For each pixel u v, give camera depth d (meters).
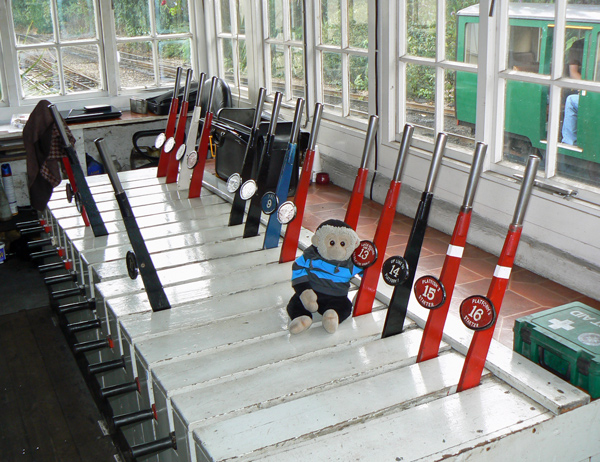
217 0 5.77
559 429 1.79
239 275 2.76
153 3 5.93
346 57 4.11
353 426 1.75
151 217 3.57
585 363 1.84
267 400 1.86
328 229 2.28
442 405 1.83
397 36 3.58
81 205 3.45
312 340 2.19
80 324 2.73
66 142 3.26
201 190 4.10
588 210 2.54
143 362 2.13
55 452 2.93
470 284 2.71
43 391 3.41
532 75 2.77
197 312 2.42
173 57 6.16
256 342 2.21
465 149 3.25
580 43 2.52
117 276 2.80
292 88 4.85
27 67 5.65
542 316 2.09
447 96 3.30
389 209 2.29
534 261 2.82
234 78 5.73
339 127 4.21
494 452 1.69
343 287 2.30
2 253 5.04
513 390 1.91
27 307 4.34
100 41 5.83
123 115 5.65
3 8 5.41
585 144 2.58
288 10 4.68
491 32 2.88
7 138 5.14
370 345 2.17
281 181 2.92
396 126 3.75
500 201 2.98
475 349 1.88
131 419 2.09
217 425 1.76
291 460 1.62
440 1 3.21
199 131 5.43
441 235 3.34
